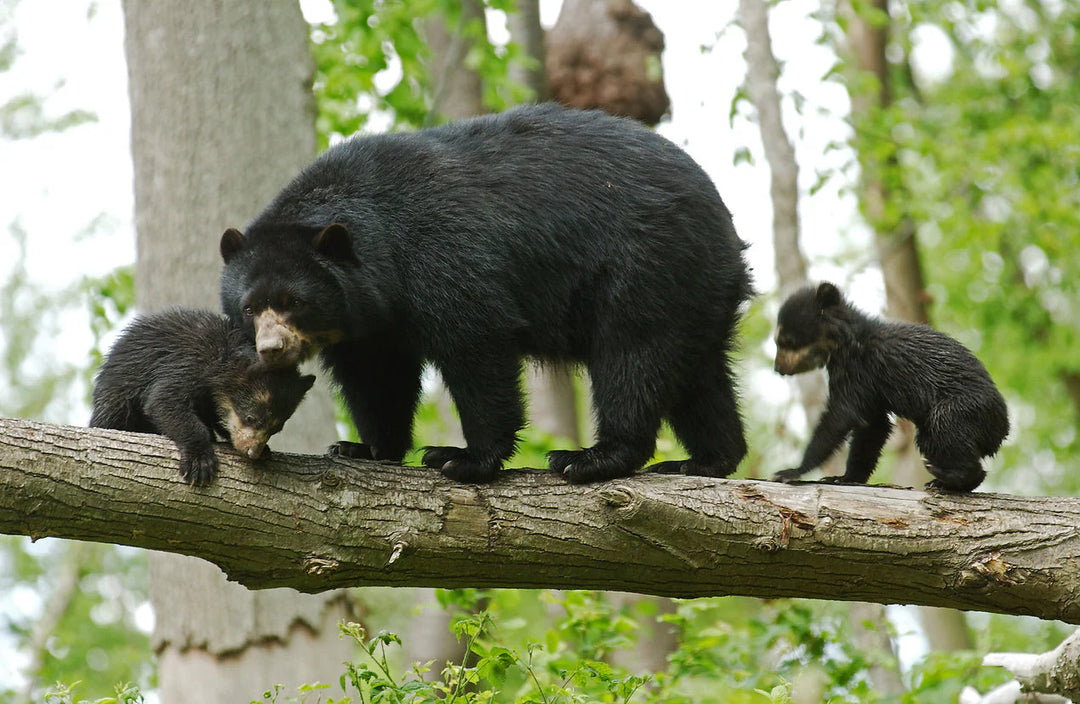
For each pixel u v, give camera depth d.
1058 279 34.34
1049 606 9.09
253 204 14.00
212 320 9.79
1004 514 9.26
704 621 20.62
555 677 12.09
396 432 11.37
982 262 32.44
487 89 22.55
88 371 19.09
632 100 19.95
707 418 11.15
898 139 27.44
